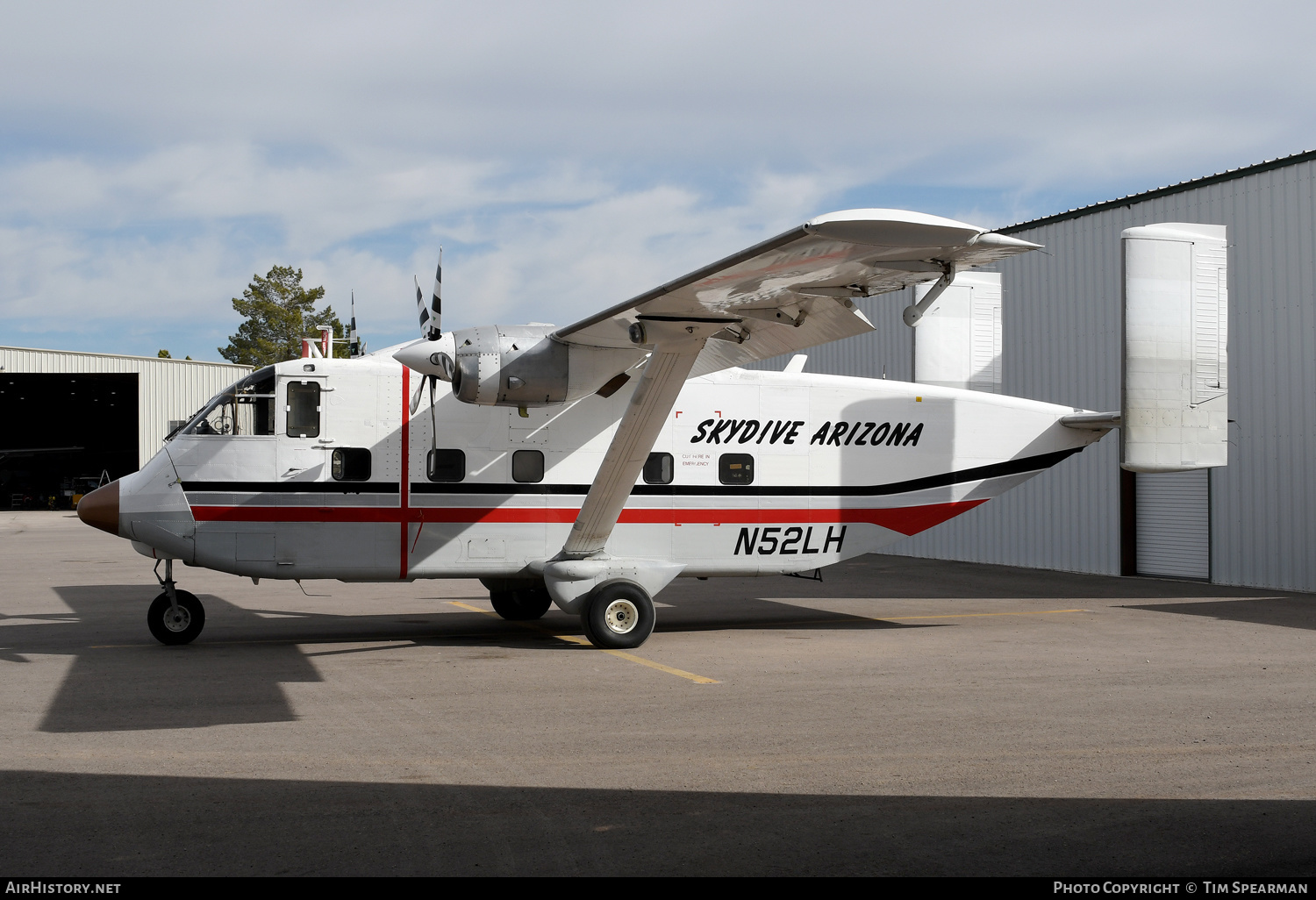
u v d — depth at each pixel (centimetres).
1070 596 1499
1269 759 595
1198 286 1105
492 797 520
